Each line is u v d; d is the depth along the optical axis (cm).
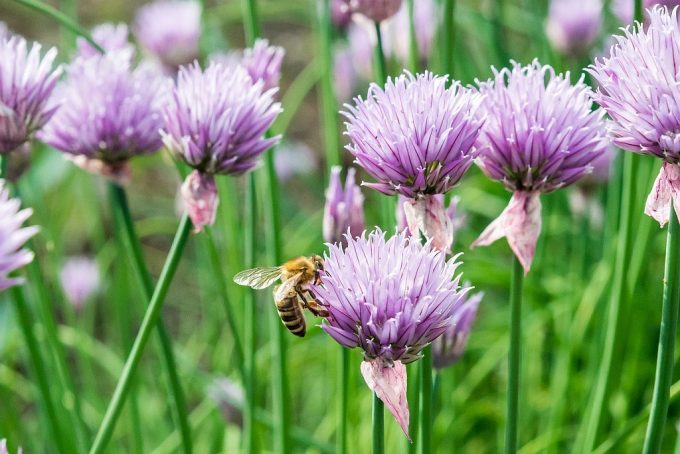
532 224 42
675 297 42
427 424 44
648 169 56
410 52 52
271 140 44
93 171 48
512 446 44
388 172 41
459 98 42
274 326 52
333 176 47
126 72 48
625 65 40
